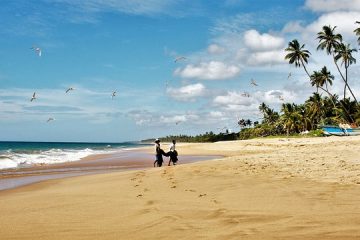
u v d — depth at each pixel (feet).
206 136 581.94
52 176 68.54
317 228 20.01
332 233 18.90
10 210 30.19
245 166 50.90
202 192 34.14
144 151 225.97
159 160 74.95
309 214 23.35
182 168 53.78
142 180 46.14
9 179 63.77
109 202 31.96
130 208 28.73
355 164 47.14
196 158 126.82
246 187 35.01
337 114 282.77
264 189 33.47
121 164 103.04
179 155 147.95
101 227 23.02
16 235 21.75
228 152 162.91
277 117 400.06
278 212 24.36
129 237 20.53
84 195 37.06
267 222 21.98
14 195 42.50
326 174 40.27
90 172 77.51
